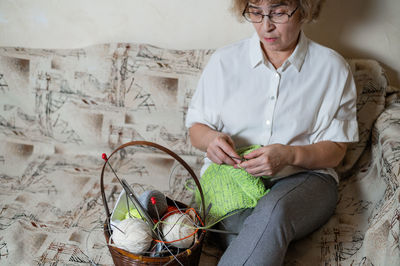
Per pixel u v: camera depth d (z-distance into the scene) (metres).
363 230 1.17
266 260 0.94
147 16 1.57
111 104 1.54
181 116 1.53
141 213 1.02
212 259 1.11
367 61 1.48
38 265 1.06
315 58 1.20
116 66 1.51
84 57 1.51
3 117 1.56
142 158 1.55
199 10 1.55
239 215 1.10
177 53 1.52
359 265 1.04
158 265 0.93
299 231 1.06
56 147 1.56
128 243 0.93
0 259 1.07
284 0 1.03
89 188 1.39
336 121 1.23
